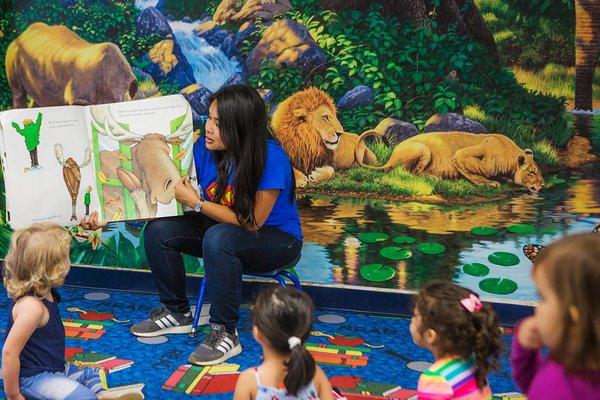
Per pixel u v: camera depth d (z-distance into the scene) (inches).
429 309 80.4
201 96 152.3
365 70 145.3
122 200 127.6
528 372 73.9
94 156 126.2
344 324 142.7
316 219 151.8
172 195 128.4
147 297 156.9
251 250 124.4
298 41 146.9
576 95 137.0
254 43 148.6
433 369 80.4
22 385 93.3
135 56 153.3
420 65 142.9
